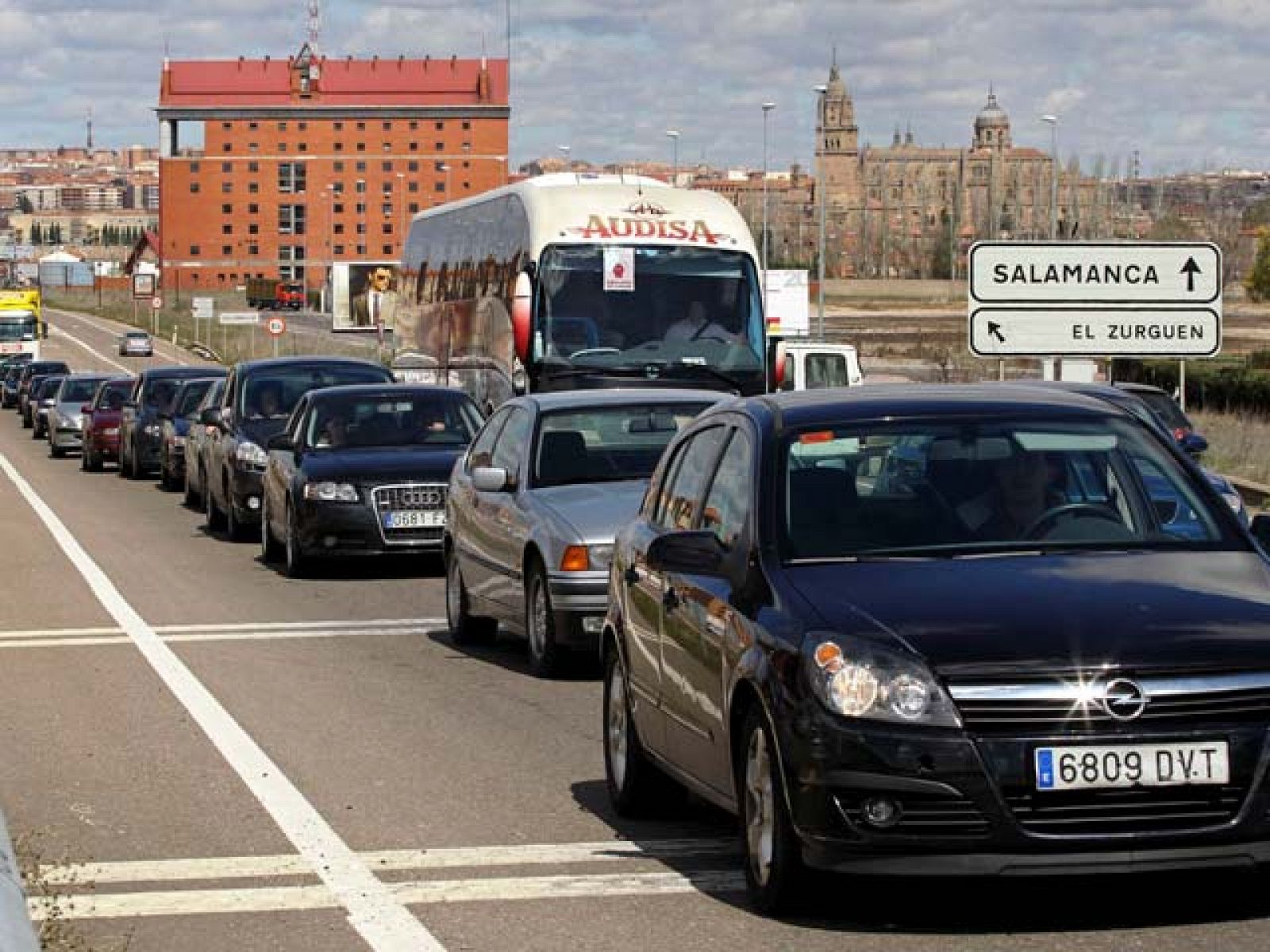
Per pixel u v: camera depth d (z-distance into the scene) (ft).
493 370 151.64
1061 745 35.22
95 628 90.17
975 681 35.60
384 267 533.96
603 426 79.92
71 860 45.24
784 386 199.41
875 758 35.50
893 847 35.60
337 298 539.70
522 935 38.24
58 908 39.50
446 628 89.66
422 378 189.06
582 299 137.69
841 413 44.32
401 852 45.62
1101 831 35.29
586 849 45.75
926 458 43.09
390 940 38.01
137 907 40.98
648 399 81.66
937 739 35.32
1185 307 135.74
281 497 114.21
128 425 205.46
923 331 525.75
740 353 138.31
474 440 87.61
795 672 36.99
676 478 49.26
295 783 54.13
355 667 77.05
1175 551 40.88
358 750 58.95
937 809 35.47
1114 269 135.64
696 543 42.39
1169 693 35.47
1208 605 37.37
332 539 108.27
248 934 38.81
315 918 39.91
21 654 81.92
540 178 146.92
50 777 55.57
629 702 48.67
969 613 37.06
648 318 137.80
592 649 72.54
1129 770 35.19
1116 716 35.32
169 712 66.64
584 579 71.05
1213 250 135.74
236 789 53.47
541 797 51.80
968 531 41.47
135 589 105.81
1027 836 35.19
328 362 142.41
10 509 165.27
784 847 37.40
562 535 71.77
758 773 39.04
